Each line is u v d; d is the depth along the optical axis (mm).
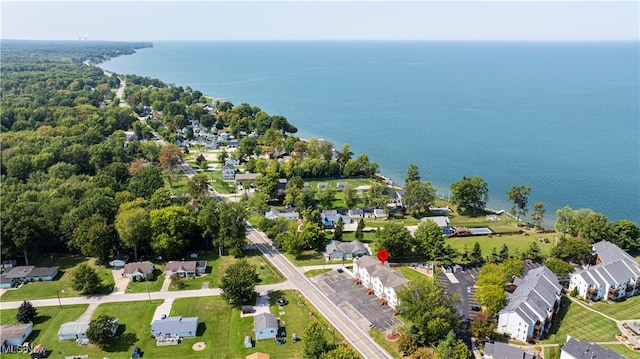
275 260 144625
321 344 94875
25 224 137875
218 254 148125
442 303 104688
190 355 100188
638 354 100125
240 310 116938
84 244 137875
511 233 167250
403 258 146500
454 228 169375
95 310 116312
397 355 99625
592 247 143500
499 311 110938
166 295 123688
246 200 189375
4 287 126688
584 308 118562
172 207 148750
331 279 132750
